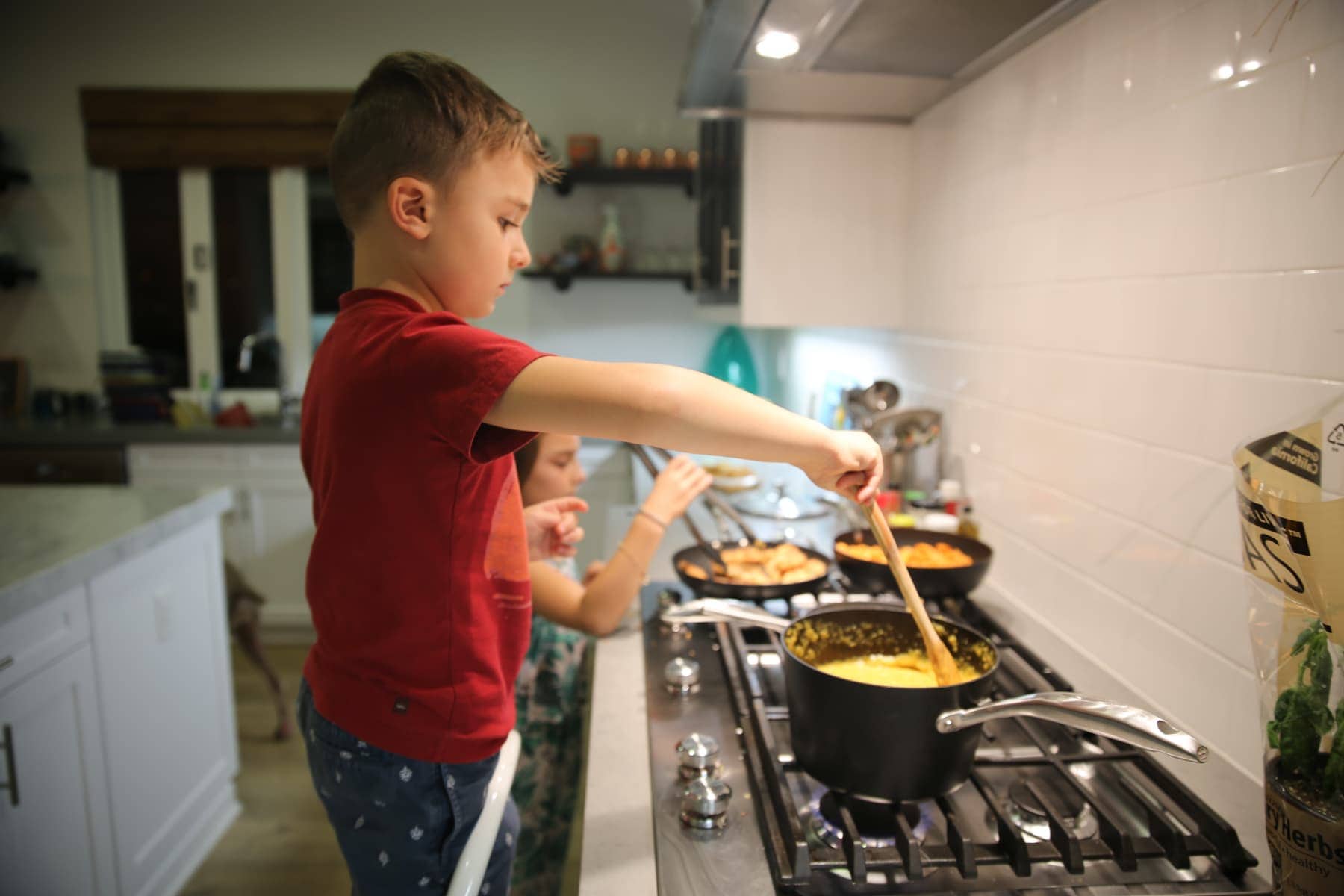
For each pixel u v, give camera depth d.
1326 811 0.57
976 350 1.55
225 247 3.69
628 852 0.76
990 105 1.47
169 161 3.53
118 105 3.48
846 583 1.41
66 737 1.53
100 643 1.63
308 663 0.87
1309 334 0.81
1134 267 1.07
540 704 1.35
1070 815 0.80
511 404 0.62
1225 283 0.91
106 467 3.23
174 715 1.93
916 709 0.73
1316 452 0.64
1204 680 0.96
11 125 3.52
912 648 0.99
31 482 3.21
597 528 3.43
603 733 0.97
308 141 3.52
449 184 0.72
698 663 1.15
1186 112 0.97
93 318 3.64
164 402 3.50
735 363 3.78
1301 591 0.58
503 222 0.76
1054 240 1.26
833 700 0.76
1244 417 0.89
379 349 0.69
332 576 0.75
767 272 1.91
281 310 3.73
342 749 0.79
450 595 0.75
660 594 1.39
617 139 3.65
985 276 1.51
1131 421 1.08
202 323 3.72
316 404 0.79
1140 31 1.05
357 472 0.71
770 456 0.66
